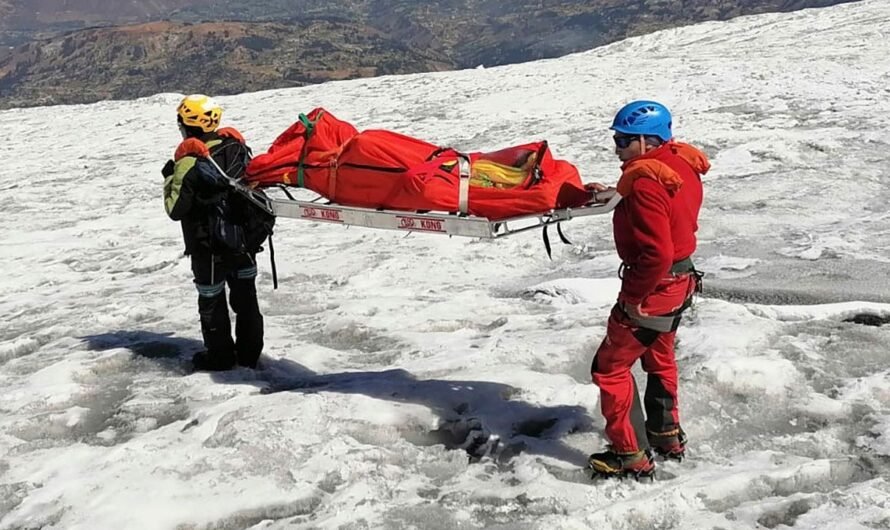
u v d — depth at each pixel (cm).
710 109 1648
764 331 555
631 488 384
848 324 578
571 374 532
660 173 355
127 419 502
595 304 669
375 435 452
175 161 522
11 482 425
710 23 3259
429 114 1869
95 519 379
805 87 1759
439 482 406
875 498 357
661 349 401
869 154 1207
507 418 462
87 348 641
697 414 453
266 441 439
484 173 426
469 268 841
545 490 383
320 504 389
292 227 1094
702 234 877
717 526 350
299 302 749
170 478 411
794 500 362
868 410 446
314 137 471
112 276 934
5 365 617
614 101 1838
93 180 1547
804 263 737
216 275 550
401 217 445
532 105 1875
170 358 611
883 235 817
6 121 2375
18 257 1043
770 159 1208
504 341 581
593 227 956
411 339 618
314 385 539
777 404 463
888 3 3117
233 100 2350
